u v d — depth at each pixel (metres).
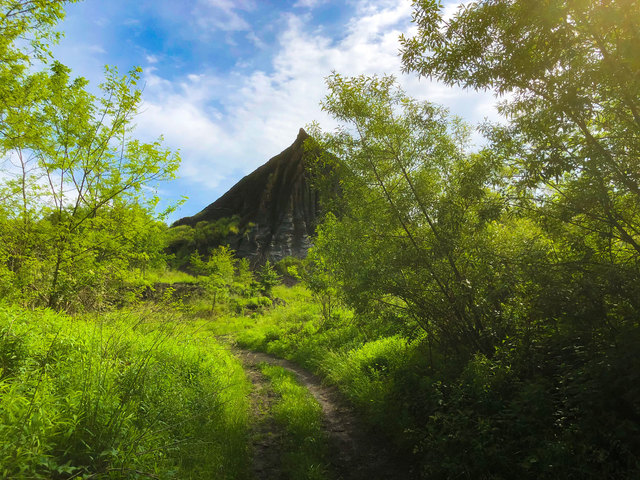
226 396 5.82
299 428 5.30
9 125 6.69
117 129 7.90
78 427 3.24
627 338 3.06
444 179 5.69
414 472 4.20
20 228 7.05
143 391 4.34
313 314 16.61
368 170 5.98
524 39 3.70
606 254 3.83
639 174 3.31
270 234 47.16
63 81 7.52
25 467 2.39
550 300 3.56
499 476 3.30
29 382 3.42
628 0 2.90
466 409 4.09
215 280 23.39
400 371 6.20
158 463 3.43
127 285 8.75
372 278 5.52
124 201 8.20
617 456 2.90
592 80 3.25
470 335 5.32
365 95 5.98
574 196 3.76
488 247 4.87
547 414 3.54
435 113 5.76
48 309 5.94
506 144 4.18
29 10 6.54
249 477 3.99
